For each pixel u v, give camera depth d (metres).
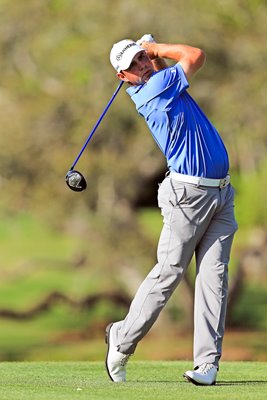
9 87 87.62
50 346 96.94
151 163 86.00
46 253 134.12
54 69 86.19
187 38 80.25
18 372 23.27
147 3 80.31
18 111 85.38
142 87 19.62
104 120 82.81
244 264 98.00
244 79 81.06
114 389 18.75
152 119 19.67
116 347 20.38
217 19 82.19
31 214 87.56
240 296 111.81
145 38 20.64
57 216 85.88
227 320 100.81
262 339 94.75
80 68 83.56
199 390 18.69
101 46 81.31
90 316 111.19
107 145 85.00
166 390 18.61
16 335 103.44
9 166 84.88
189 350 89.88
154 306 20.03
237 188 86.94
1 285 125.81
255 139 80.94
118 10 81.00
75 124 84.44
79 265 96.69
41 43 85.81
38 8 85.94
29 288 123.50
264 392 18.38
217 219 20.06
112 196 86.75
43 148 84.19
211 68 81.88
